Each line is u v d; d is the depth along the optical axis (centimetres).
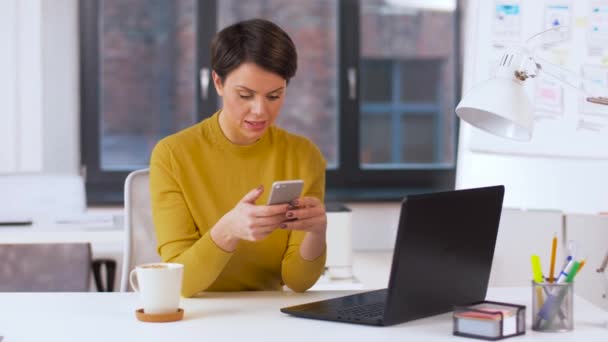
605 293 193
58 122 439
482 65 338
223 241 177
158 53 477
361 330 154
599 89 327
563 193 338
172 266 165
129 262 220
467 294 174
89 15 455
